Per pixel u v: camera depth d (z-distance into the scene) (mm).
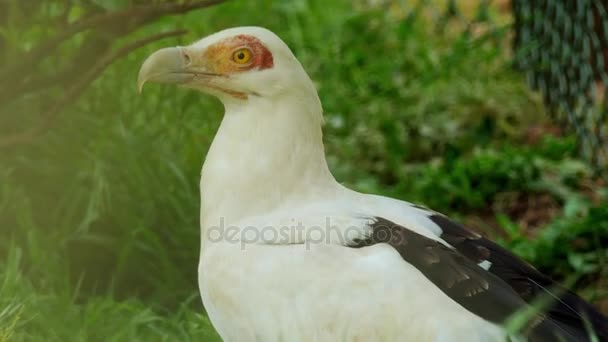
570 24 12562
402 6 16938
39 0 11266
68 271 10523
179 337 9461
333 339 7371
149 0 10547
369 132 14828
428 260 7422
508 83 15625
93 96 11656
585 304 7891
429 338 7141
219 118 12398
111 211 10977
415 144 14969
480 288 7258
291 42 16047
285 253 7668
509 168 13953
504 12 17234
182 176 11328
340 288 7430
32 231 10312
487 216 13641
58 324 9398
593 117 13070
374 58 16234
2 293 9453
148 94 12125
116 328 9523
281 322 7520
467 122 15242
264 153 8312
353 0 17328
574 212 12648
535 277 7953
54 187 11109
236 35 8414
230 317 7816
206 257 8055
